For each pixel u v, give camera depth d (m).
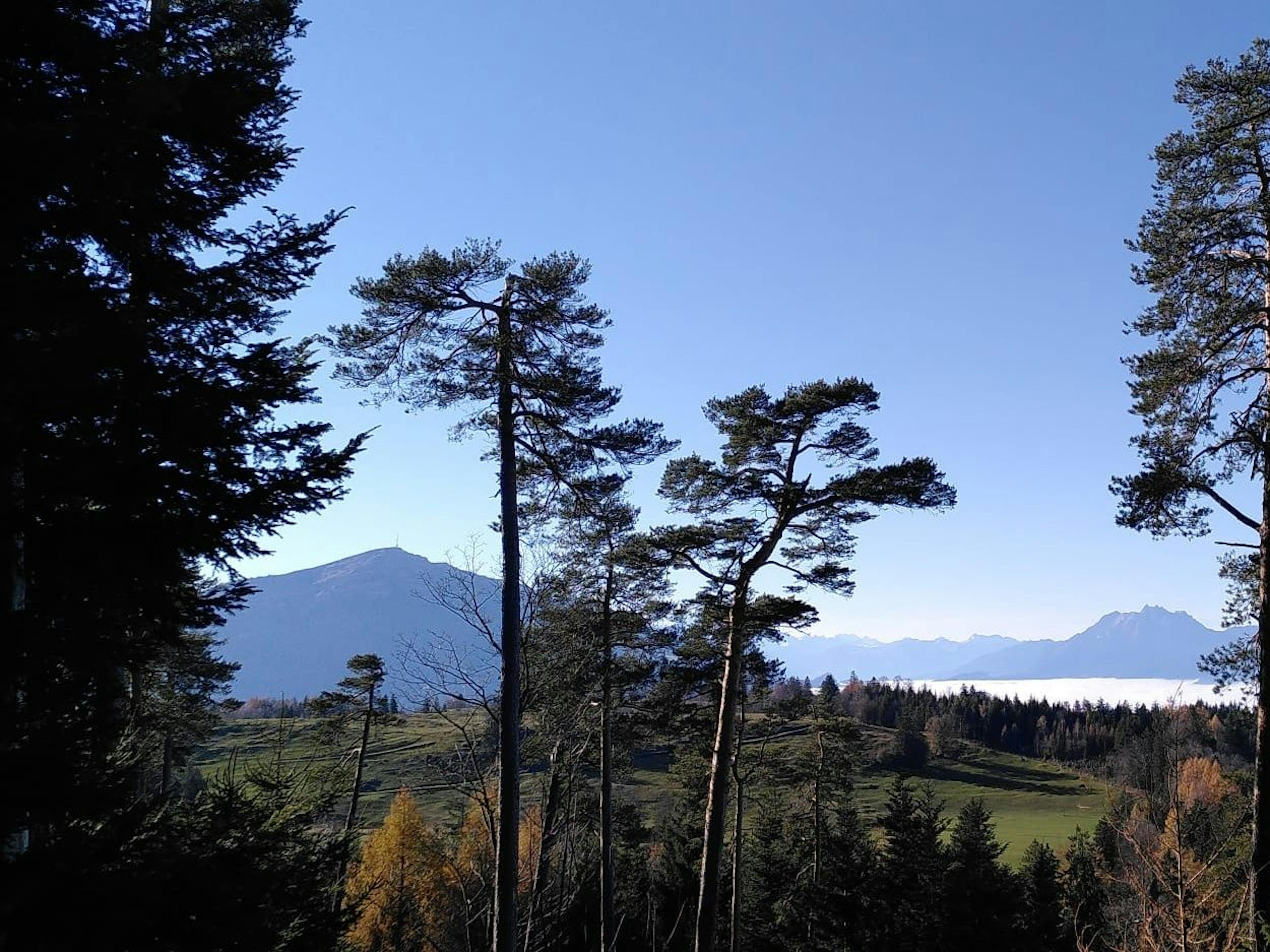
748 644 20.05
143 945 5.09
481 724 18.27
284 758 13.22
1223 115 14.21
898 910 30.75
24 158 4.68
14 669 4.77
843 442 19.06
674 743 27.94
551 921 20.36
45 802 4.73
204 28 7.57
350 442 5.98
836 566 19.19
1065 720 121.31
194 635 15.74
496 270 14.85
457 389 15.24
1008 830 68.94
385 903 26.20
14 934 4.61
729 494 19.28
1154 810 11.53
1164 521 13.98
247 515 5.53
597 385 15.61
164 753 18.27
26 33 5.24
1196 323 14.31
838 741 36.84
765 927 35.38
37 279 4.86
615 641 22.44
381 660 27.16
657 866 41.62
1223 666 13.45
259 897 6.48
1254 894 11.30
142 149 6.00
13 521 4.82
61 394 4.73
